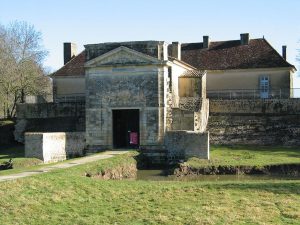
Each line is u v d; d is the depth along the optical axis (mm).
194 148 34062
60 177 21750
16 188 18797
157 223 16016
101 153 35094
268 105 46594
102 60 38719
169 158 36781
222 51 56281
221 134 43125
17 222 15688
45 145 33000
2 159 33500
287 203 18609
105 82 38781
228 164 30406
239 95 53000
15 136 48000
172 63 41969
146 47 37812
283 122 44125
